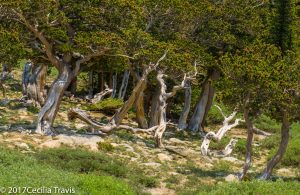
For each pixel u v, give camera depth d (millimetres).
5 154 17000
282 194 15359
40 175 15180
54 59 28203
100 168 21078
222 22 34938
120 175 21109
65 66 28516
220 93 21891
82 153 22062
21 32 27203
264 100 21688
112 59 29578
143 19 31500
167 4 31391
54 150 22172
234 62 21406
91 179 15766
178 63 29047
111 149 26500
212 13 34406
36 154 21781
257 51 22422
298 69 21500
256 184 16406
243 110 22125
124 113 30125
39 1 25578
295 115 21422
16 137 26031
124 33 27188
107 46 27000
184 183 21812
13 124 30203
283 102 21062
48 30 26594
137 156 26438
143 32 27594
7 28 27266
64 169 20250
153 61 28328
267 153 32500
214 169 26031
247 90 21219
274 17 32750
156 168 24141
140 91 30453
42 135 27422
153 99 34969
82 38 26453
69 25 28156
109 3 26953
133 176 21047
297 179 24516
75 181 15375
